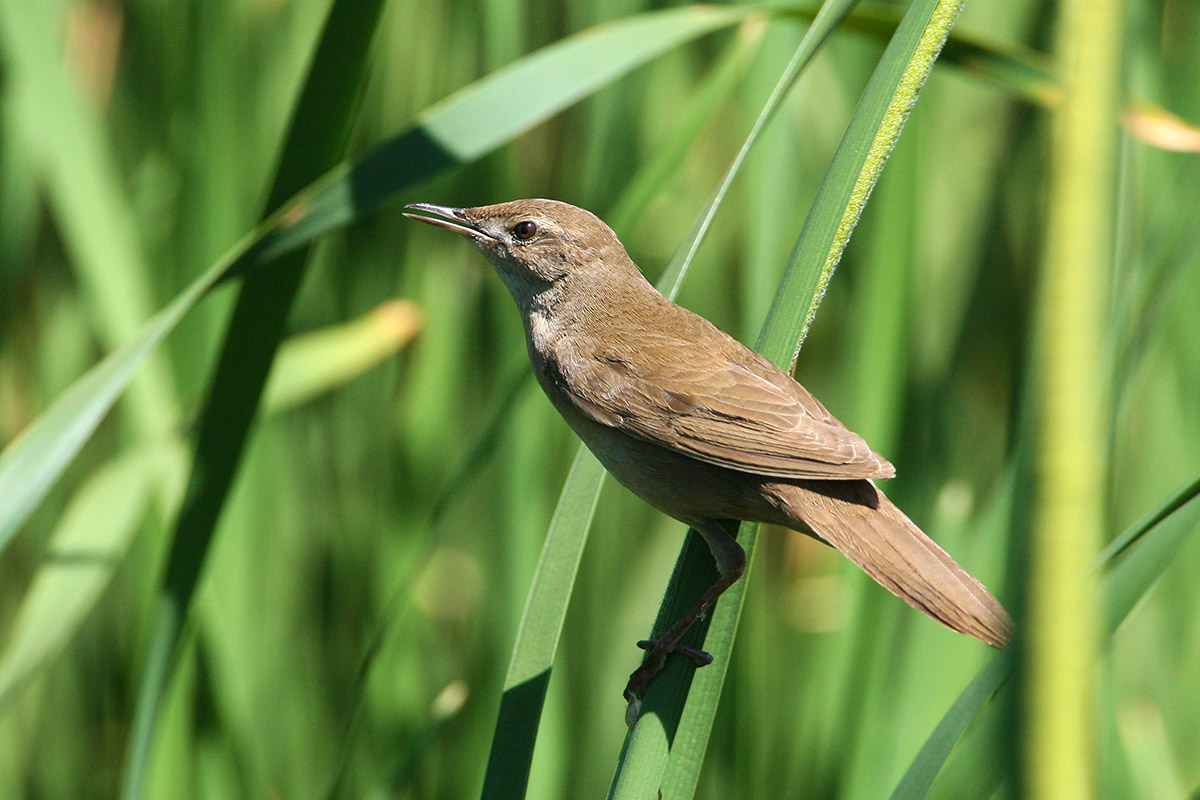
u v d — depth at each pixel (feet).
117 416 32.89
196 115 28.35
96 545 24.73
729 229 32.86
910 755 25.18
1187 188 23.95
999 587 23.82
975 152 32.68
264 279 19.72
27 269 31.27
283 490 30.76
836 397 30.50
